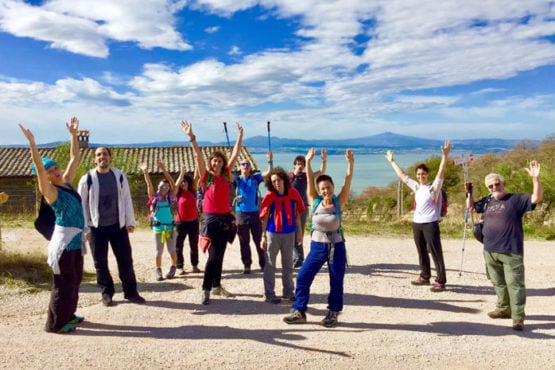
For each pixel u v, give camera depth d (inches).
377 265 332.5
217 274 246.7
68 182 201.9
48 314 190.5
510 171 592.1
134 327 199.0
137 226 548.7
